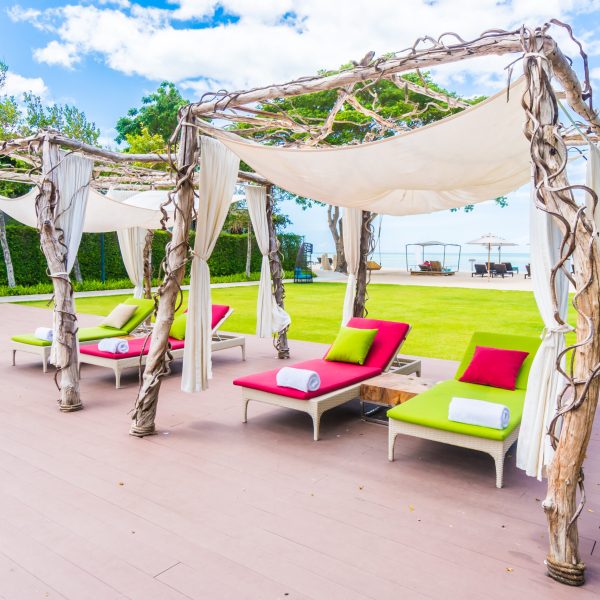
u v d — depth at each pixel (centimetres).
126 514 312
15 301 1429
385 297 1486
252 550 276
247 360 745
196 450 414
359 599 237
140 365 618
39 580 249
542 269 338
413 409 394
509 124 316
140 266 1020
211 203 481
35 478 360
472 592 243
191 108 447
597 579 255
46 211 511
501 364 456
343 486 353
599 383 246
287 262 2452
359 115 1351
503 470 382
